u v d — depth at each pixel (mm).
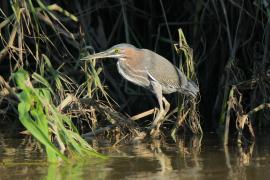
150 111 13070
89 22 15305
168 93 13805
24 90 10172
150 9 15820
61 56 14102
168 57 15742
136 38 15375
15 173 9352
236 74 14227
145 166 9836
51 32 15273
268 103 12984
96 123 12836
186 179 8883
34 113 10180
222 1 14188
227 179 8867
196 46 15102
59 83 12242
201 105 15258
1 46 15078
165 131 13625
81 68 13859
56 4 14352
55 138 11656
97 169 9609
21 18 13375
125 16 14820
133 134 12648
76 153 10664
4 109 14711
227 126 12648
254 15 14734
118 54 13359
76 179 8906
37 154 10891
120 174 9234
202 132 13258
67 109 12484
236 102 12812
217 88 15305
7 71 15258
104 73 14609
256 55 14406
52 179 8922
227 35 14977
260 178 8906
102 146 11766
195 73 13859
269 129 13742
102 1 15398
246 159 10375
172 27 15930
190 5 15344
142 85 13656
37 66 13461
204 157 10586
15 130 13719
